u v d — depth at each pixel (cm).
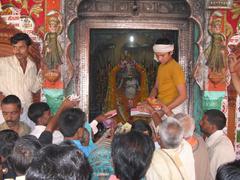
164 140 314
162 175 295
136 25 653
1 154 294
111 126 469
